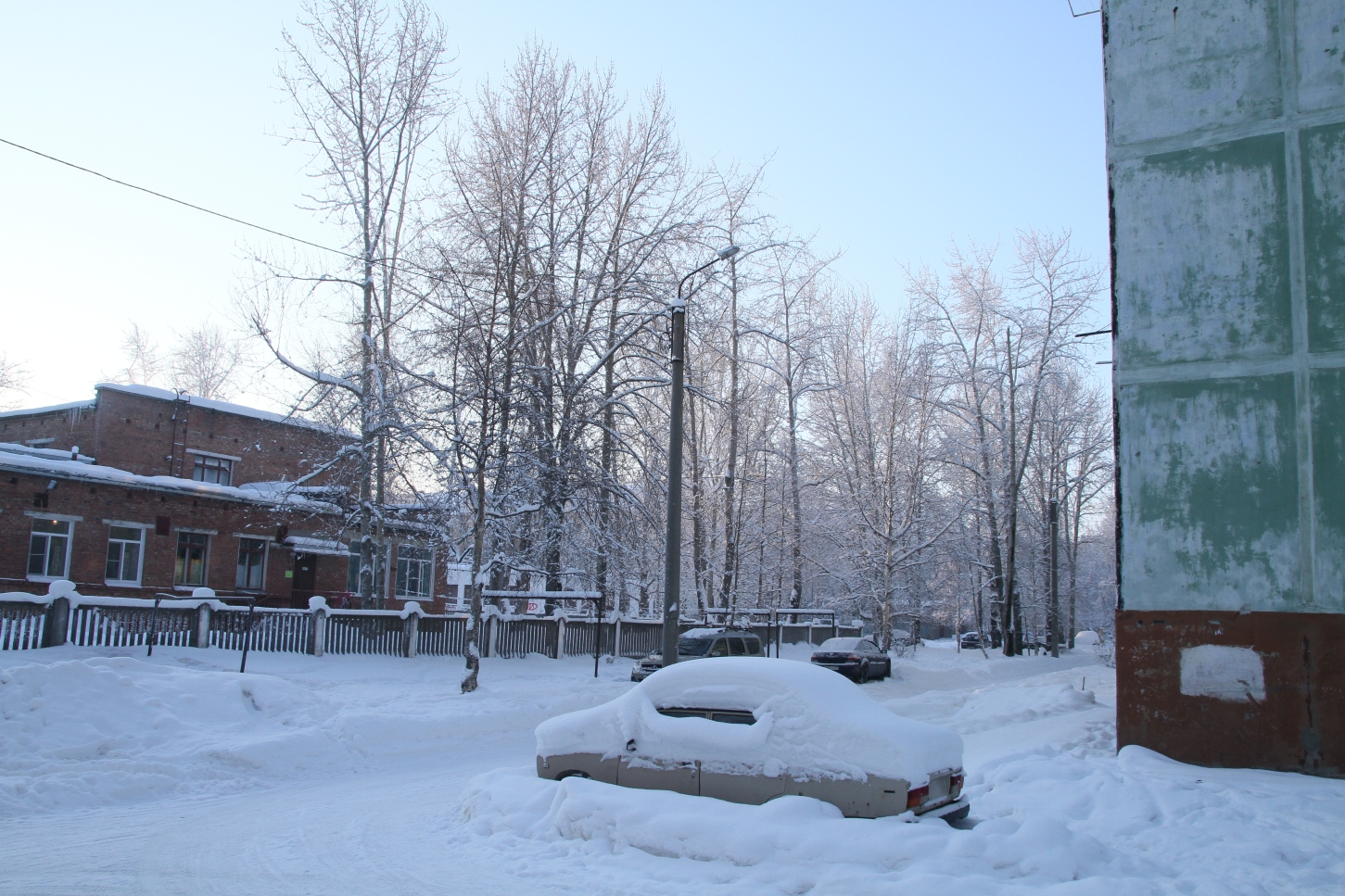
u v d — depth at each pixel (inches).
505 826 294.2
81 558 1095.0
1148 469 422.9
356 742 502.3
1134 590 419.5
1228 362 413.1
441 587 1569.9
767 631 1397.6
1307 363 398.6
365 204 1053.8
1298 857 255.9
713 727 287.7
